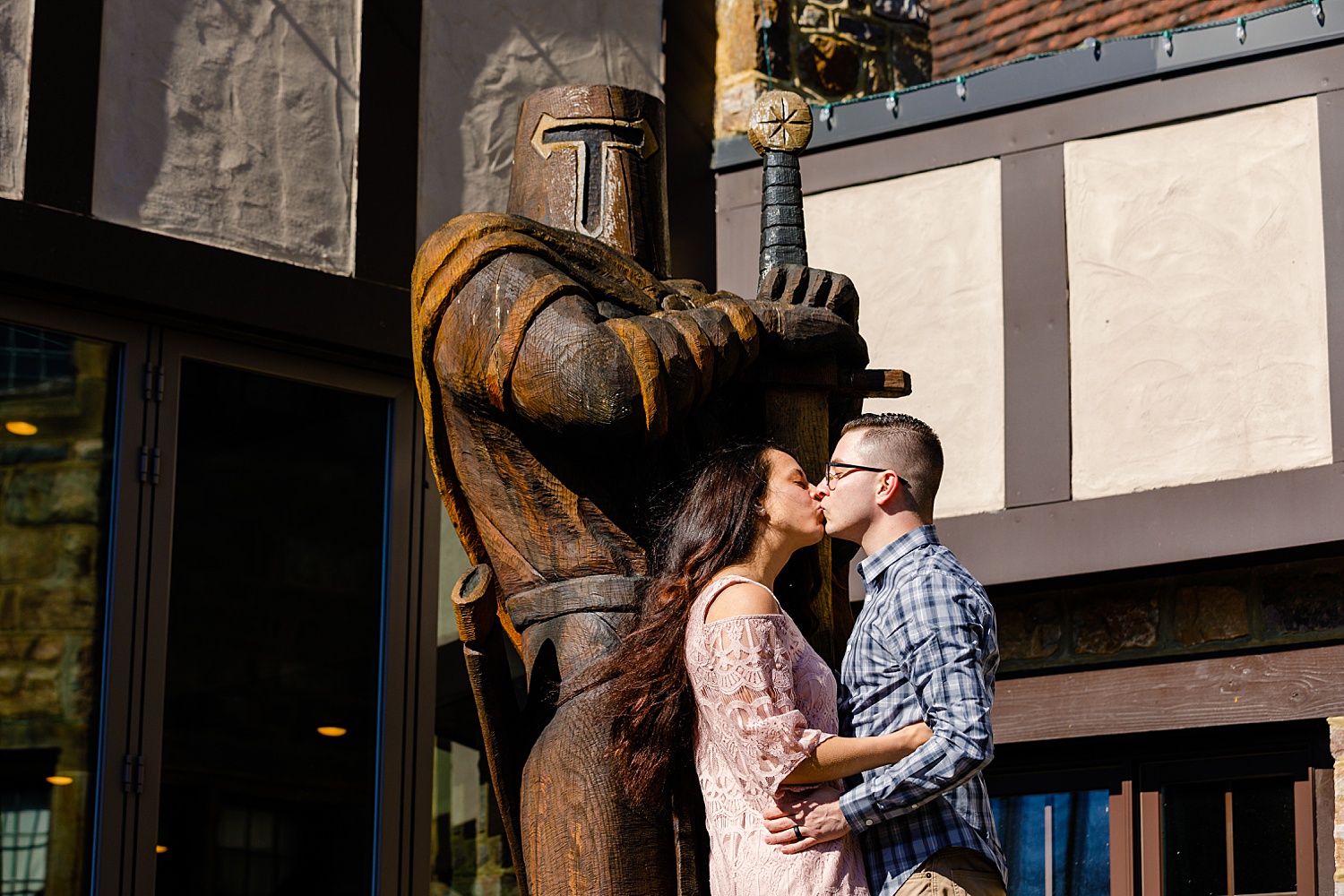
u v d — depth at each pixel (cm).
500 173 650
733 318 329
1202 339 600
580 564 328
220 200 575
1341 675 563
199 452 561
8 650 519
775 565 300
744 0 710
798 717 277
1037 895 616
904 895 289
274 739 562
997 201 642
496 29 657
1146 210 617
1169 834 595
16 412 529
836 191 673
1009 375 628
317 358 593
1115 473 605
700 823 311
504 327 322
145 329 554
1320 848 560
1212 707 583
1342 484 564
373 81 620
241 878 547
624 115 371
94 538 536
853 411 368
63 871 515
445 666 607
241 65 587
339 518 590
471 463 336
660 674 288
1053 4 832
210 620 554
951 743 282
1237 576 591
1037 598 629
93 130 548
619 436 315
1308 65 597
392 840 579
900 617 302
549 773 315
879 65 745
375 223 612
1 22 535
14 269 521
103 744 525
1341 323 577
